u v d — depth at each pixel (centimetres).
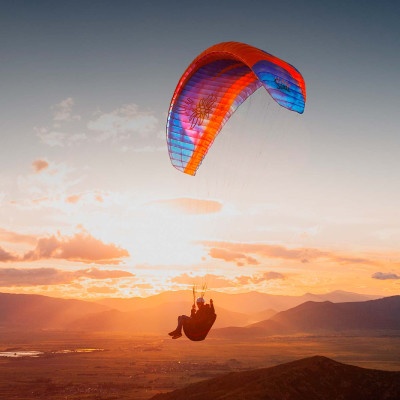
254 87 2709
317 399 5681
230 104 2722
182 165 2741
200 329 1970
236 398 5678
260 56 2083
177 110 2625
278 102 1898
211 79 2583
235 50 2206
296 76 2138
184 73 2500
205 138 2741
